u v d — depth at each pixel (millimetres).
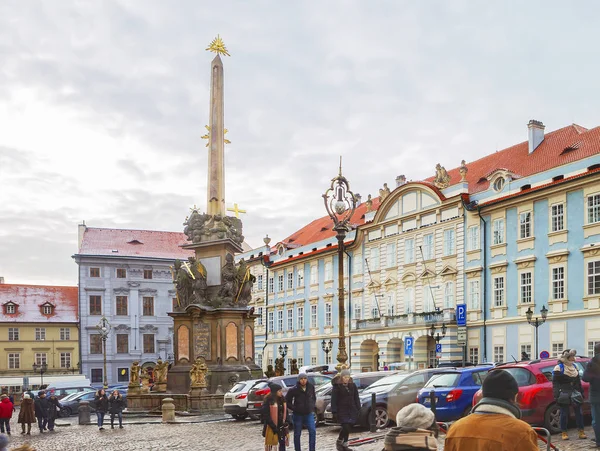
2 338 86500
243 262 38344
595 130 47281
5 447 7676
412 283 57125
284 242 83812
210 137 39969
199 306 36969
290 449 19125
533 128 52281
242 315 37469
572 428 18109
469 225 51625
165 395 35875
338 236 23062
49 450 22547
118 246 94000
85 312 89562
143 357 90750
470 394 19188
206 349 36812
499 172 49344
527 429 5293
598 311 40969
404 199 58812
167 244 97438
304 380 16469
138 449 21391
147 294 92312
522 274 46781
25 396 31578
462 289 51688
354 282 64750
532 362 18578
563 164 44656
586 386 18531
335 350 65938
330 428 24125
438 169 56406
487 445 5277
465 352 50375
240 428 26531
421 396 19844
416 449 5922
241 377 36094
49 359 87750
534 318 45375
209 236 38312
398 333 55844
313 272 70875
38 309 89312
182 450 20609
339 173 23516
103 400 30125
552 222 44812
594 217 42031
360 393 22328
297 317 73000
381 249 61281
